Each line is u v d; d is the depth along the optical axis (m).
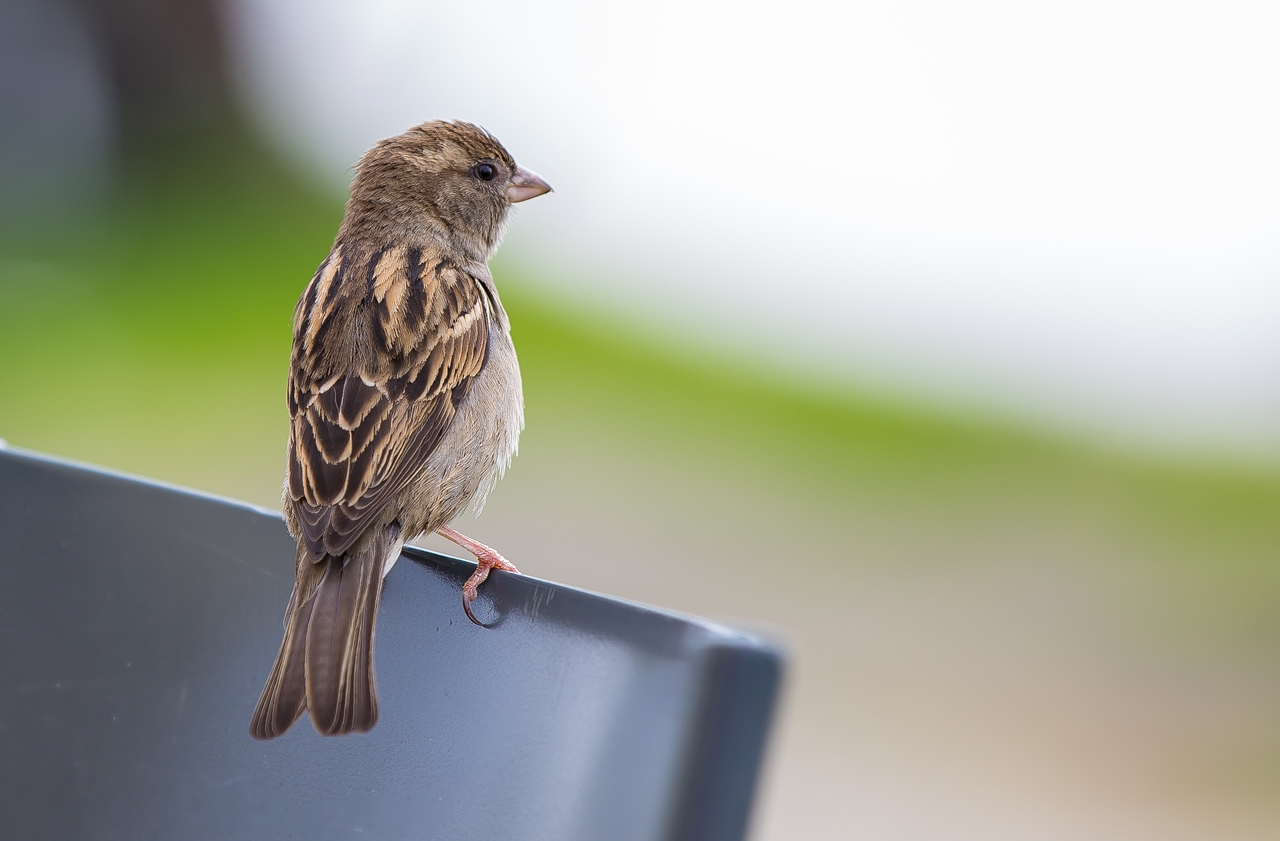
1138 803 12.32
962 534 19.48
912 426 26.61
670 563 16.42
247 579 4.31
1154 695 14.55
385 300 5.86
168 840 3.93
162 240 26.03
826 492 20.84
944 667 14.76
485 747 3.68
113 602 4.23
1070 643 15.65
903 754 12.98
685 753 3.29
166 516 4.26
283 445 17.41
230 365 20.11
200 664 4.12
